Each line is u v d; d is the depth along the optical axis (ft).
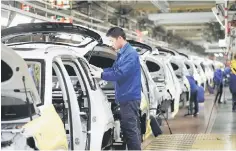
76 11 40.96
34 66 13.33
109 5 52.16
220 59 134.21
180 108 44.24
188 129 32.04
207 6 60.34
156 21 72.49
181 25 84.53
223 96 55.67
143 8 60.18
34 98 11.98
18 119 11.87
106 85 21.80
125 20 56.13
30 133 10.97
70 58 15.75
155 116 27.30
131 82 16.83
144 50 28.40
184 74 42.80
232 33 43.57
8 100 11.82
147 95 25.07
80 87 17.52
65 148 13.05
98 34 18.51
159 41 77.00
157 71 36.17
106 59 23.26
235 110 45.47
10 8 26.25
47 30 18.52
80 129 14.71
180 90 39.27
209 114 42.73
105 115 16.92
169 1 56.75
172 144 23.30
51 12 32.99
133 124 17.03
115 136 19.13
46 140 11.58
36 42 16.81
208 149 21.59
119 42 16.69
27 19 29.32
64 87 14.62
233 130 30.83
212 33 84.17
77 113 14.67
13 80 11.00
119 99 17.06
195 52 144.97
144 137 23.62
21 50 13.99
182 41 112.68
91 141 15.83
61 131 12.73
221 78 54.08
